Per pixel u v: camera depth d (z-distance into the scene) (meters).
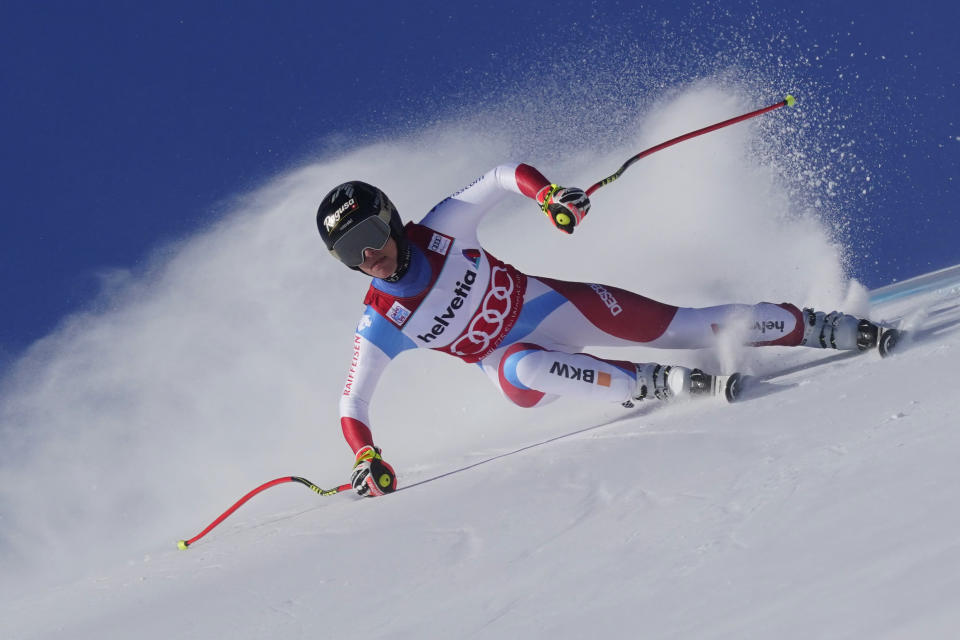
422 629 8.03
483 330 15.19
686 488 9.58
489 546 9.93
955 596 5.23
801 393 12.82
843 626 5.47
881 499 7.16
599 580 7.80
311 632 8.88
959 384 10.15
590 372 14.72
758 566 6.82
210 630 9.80
